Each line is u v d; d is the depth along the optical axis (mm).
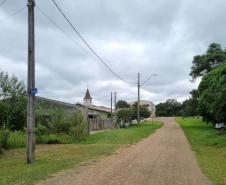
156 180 6555
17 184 5852
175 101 116938
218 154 11984
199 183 6395
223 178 6961
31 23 9328
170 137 21766
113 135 21547
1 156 10828
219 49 42000
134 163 8906
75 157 10109
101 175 6914
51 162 8930
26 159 9617
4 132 13039
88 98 59688
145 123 52156
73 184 5941
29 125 9039
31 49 9266
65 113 19234
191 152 12508
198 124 48875
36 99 21578
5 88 16984
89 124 23406
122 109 39969
